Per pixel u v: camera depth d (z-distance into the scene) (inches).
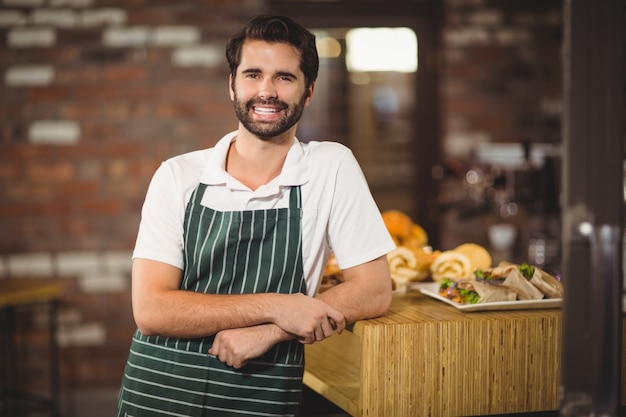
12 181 181.3
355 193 74.7
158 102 183.0
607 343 47.8
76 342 183.3
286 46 70.5
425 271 91.2
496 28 198.4
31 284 171.2
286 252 72.4
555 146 190.4
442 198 200.8
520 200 172.2
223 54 183.6
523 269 80.9
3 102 180.2
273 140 73.2
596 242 47.5
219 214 72.5
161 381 71.3
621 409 75.3
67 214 182.5
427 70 201.8
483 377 72.5
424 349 71.1
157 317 69.8
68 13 180.2
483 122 200.2
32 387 181.6
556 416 74.7
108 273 183.8
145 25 181.9
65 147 181.9
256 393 71.0
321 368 87.1
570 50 47.1
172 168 74.9
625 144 47.9
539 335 73.5
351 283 73.5
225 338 69.6
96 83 181.6
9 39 179.5
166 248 72.9
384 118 203.5
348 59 201.5
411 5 199.6
